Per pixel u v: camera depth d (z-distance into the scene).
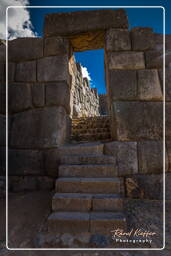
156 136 2.81
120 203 1.90
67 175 2.33
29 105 3.16
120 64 3.03
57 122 2.96
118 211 1.88
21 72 3.30
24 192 2.85
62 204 1.93
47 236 1.69
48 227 1.76
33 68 3.27
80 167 2.34
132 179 2.68
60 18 3.29
